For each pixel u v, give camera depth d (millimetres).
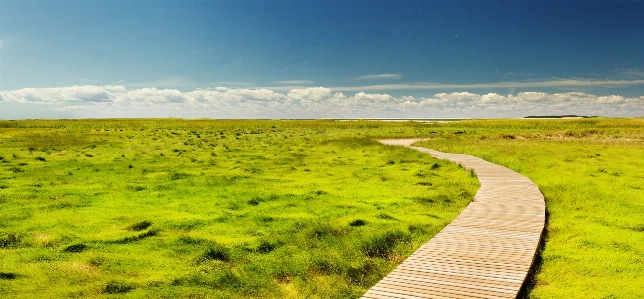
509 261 7539
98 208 12578
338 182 17734
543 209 12000
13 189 15188
